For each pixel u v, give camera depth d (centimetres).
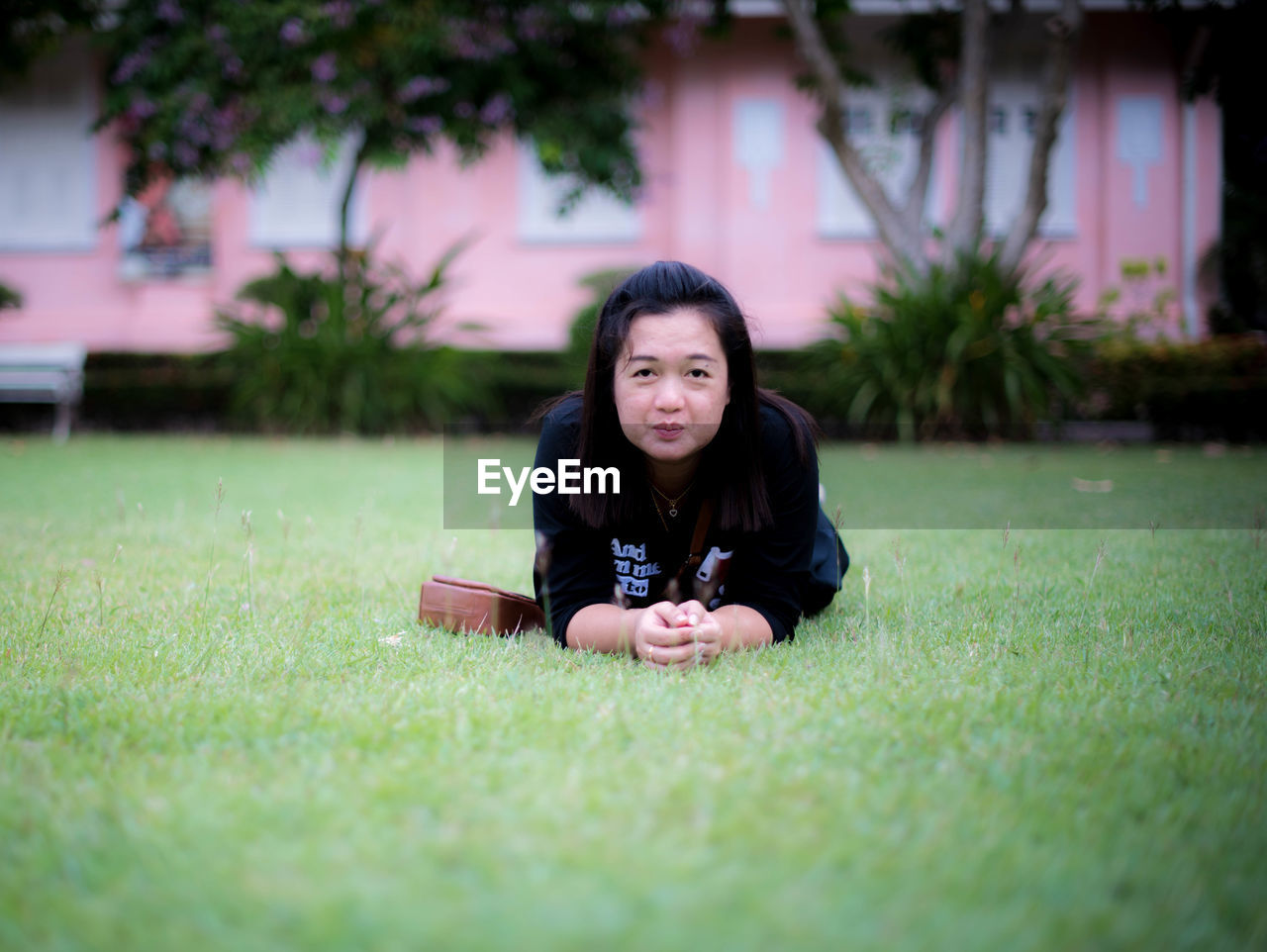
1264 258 1022
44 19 783
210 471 526
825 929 79
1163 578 238
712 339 152
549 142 766
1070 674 155
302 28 732
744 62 1035
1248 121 820
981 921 81
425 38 724
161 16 750
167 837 96
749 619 174
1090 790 108
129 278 1072
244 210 1066
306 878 88
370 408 809
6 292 1030
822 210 1041
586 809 101
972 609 206
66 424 833
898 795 105
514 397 882
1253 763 116
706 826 97
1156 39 1016
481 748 120
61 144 1079
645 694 141
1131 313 875
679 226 1046
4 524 326
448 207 1072
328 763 114
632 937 78
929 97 1019
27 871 91
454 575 248
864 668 158
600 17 768
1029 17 995
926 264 753
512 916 81
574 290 1070
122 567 249
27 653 166
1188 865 92
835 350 764
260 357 812
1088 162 1034
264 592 222
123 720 130
